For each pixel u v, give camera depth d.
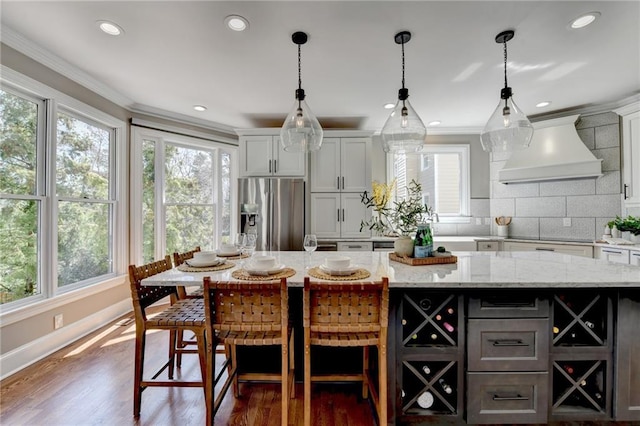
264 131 3.74
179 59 2.28
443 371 1.50
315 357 1.87
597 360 1.47
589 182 3.43
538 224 3.79
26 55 2.08
